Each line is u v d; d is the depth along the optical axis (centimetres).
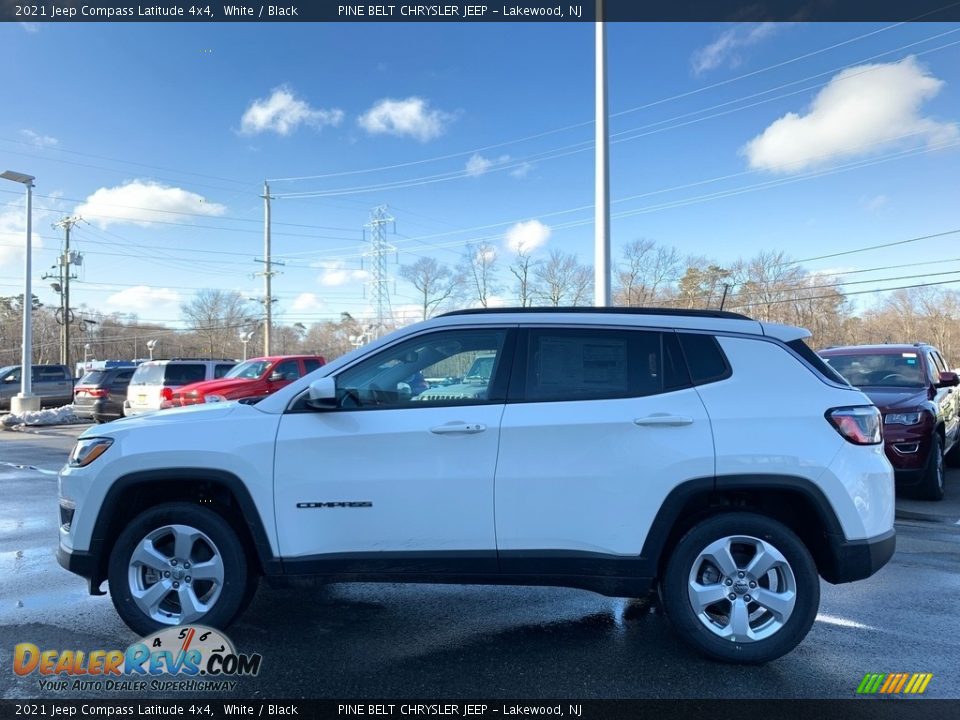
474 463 359
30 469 1109
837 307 5459
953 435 958
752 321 384
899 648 381
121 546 375
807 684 337
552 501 357
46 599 463
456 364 381
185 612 372
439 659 367
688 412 357
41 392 2780
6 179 2273
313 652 376
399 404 374
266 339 4400
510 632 407
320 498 363
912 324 6575
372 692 330
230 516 388
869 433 364
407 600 465
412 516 360
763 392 363
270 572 365
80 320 8250
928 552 587
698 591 358
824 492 350
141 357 9462
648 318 381
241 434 370
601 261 1322
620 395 365
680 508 354
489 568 362
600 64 1333
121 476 371
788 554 352
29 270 2339
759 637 353
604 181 1324
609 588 361
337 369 384
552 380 371
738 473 351
